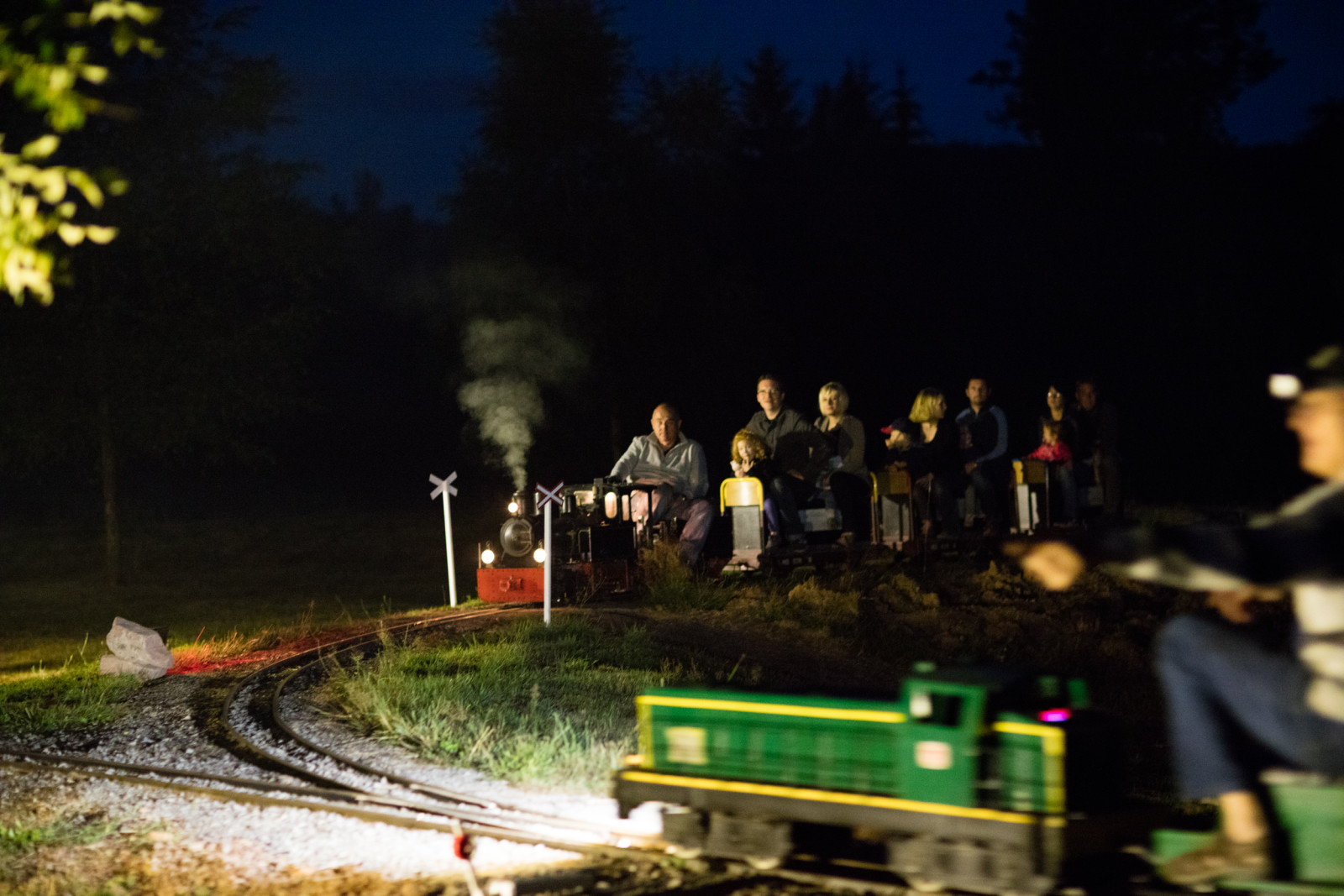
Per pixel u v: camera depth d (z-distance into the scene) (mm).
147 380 24688
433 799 7184
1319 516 3557
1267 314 43312
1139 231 46312
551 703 9820
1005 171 60812
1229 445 38594
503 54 27234
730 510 15516
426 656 11836
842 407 15695
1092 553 3621
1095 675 13883
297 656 12719
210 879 5895
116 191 4633
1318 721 3863
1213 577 3516
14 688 12008
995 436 15719
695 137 28422
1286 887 4027
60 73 4473
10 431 24016
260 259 24734
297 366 26469
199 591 24109
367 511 38594
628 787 5641
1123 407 41938
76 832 6805
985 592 15195
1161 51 45688
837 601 14148
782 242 43156
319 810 7000
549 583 13430
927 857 4770
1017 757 4609
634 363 28969
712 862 5500
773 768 5281
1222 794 4090
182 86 24016
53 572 28453
